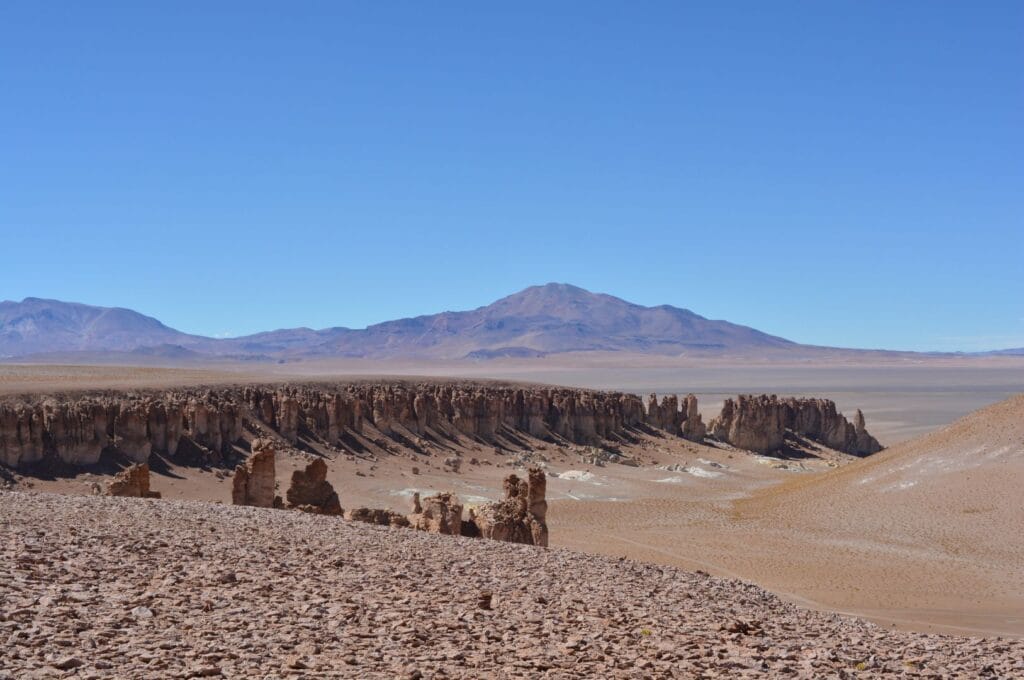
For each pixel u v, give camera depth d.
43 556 22.52
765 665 18.88
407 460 115.94
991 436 93.19
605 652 19.17
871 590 60.72
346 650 17.42
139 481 56.75
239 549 27.05
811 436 164.88
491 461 125.00
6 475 79.06
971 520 77.75
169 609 19.12
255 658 16.16
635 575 30.95
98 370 177.25
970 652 22.50
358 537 32.78
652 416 159.25
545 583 27.22
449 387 150.38
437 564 28.59
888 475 93.38
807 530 82.31
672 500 103.38
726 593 30.06
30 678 13.79
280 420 111.56
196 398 111.62
